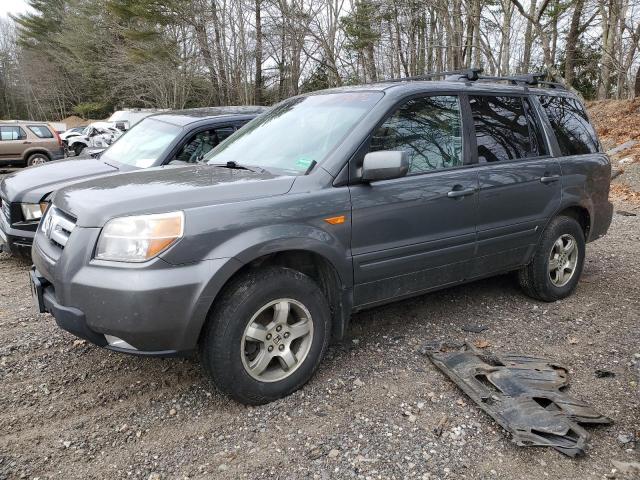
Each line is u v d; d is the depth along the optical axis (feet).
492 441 9.04
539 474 8.26
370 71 82.89
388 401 10.27
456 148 12.85
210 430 9.46
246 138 13.64
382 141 11.50
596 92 91.04
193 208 9.31
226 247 9.31
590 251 21.08
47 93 173.58
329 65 72.49
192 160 20.15
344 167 10.87
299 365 10.49
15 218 18.35
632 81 67.51
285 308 10.18
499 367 11.09
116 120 99.40
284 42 76.18
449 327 13.70
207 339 9.57
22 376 11.38
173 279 8.87
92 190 10.48
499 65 56.49
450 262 12.70
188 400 10.43
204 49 90.33
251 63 87.81
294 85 80.89
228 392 9.78
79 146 86.22
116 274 8.85
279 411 10.00
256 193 10.02
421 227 11.92
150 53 94.17
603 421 9.34
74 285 9.12
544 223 14.58
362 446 8.95
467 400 10.24
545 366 11.27
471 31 62.90
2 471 8.43
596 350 12.37
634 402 10.14
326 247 10.45
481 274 13.69
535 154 14.56
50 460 8.71
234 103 92.68
